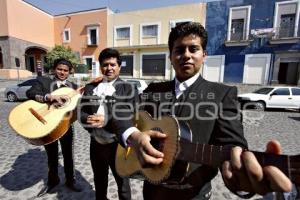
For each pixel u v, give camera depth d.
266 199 2.89
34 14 25.42
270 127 7.47
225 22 18.67
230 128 1.11
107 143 2.25
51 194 2.92
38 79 3.01
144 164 1.29
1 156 4.21
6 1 22.33
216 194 3.06
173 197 1.31
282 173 0.70
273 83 17.36
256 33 17.58
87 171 3.62
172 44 1.36
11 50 22.95
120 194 2.42
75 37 26.09
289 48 16.81
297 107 10.78
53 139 2.54
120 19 23.20
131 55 22.83
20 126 2.62
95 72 21.25
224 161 0.96
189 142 1.15
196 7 19.67
